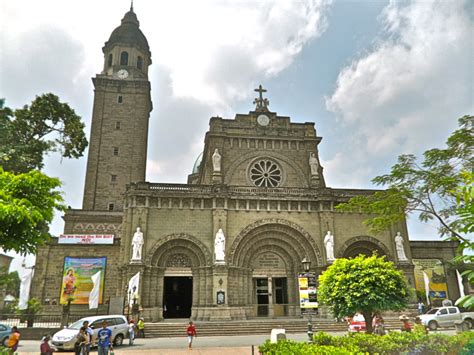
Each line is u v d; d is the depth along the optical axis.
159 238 34.97
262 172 41.50
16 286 57.44
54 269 39.88
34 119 28.55
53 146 28.83
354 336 15.70
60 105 29.52
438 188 20.56
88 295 39.50
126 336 24.92
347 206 24.80
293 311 35.72
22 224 12.88
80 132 30.34
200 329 29.69
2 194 12.35
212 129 42.06
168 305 37.44
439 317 31.48
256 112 43.31
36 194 13.94
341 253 36.94
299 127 43.81
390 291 19.64
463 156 20.03
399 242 37.62
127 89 56.53
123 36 59.53
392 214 22.67
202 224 36.06
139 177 53.16
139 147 54.25
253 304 35.97
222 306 33.00
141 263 33.12
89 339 19.61
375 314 21.16
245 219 36.84
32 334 27.02
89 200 50.91
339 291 20.03
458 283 42.06
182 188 37.06
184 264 35.38
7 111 22.97
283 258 37.22
